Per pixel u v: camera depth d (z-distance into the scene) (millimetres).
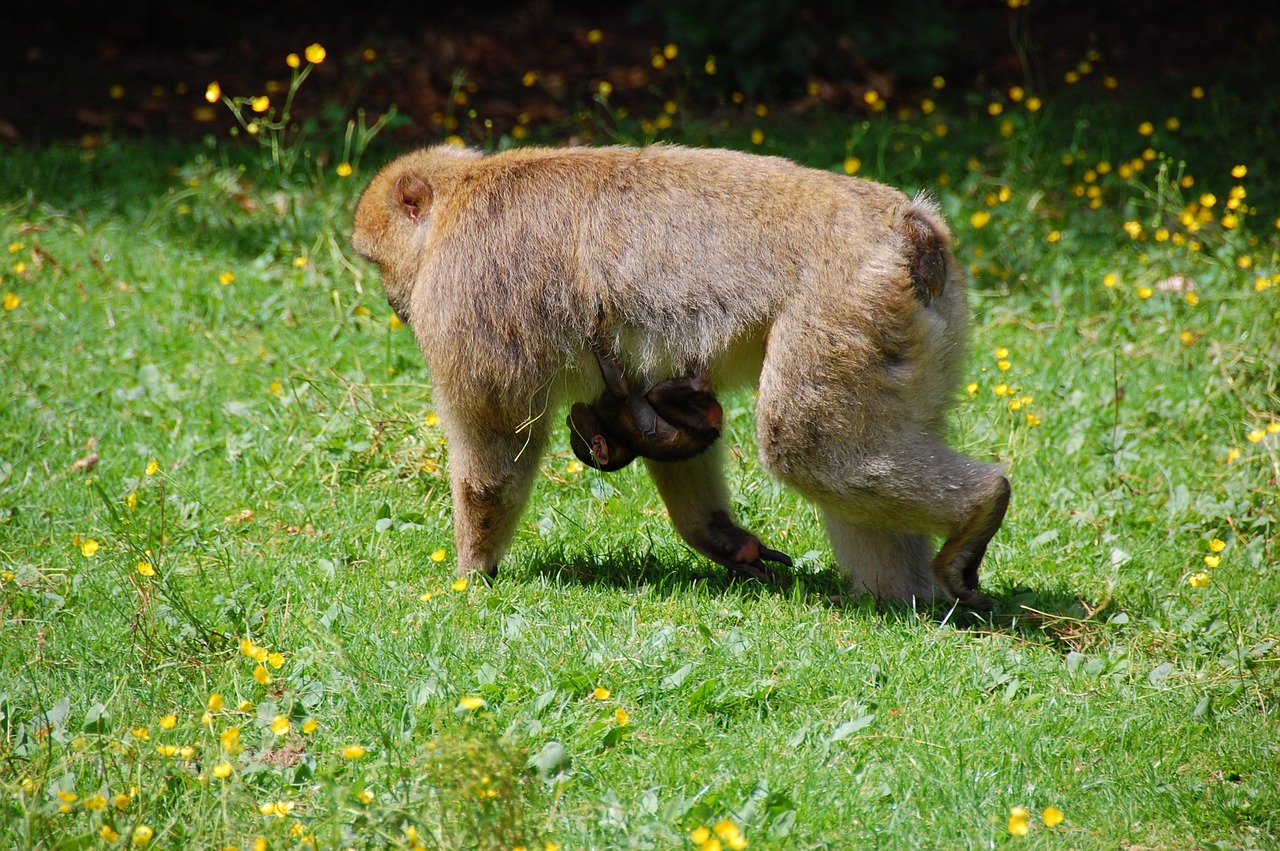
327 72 19750
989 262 13523
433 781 5648
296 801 6062
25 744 6504
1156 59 20312
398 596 8055
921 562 8227
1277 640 7660
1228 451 10078
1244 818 6133
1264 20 21406
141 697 6906
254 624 7711
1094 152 16172
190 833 5707
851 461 7281
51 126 17625
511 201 7848
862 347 7133
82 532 8953
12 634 7621
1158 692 7145
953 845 5840
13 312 11938
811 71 19297
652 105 18938
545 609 7871
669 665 7168
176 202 14711
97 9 20812
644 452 7859
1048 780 6367
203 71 19750
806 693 7016
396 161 8703
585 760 6367
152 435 10336
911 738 6621
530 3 22406
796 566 8812
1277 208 14609
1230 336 11648
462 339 7844
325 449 10000
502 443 8070
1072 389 11062
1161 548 9023
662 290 7473
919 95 19094
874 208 7363
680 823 5883
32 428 10289
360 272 12812
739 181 7535
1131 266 13375
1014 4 18906
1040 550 8969
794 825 5910
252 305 12516
